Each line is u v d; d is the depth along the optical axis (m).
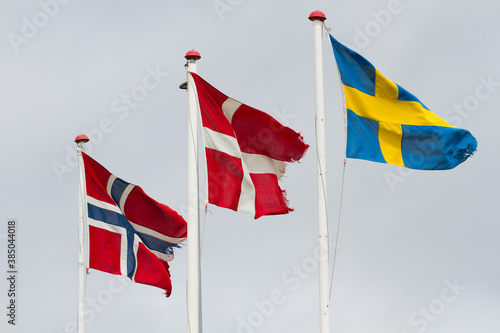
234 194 28.52
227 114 28.80
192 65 30.14
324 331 25.03
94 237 36.09
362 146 26.94
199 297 29.80
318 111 25.88
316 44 26.14
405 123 27.61
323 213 25.47
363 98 27.30
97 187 36.28
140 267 35.78
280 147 28.95
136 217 35.91
